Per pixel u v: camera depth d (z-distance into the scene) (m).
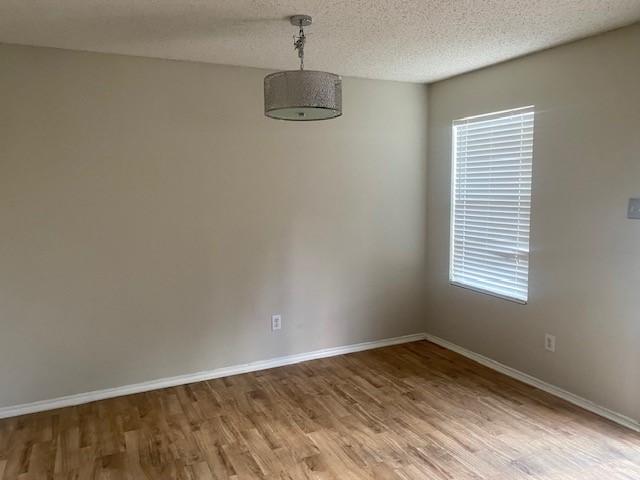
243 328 3.77
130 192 3.32
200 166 3.51
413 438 2.78
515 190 3.53
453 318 4.23
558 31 2.81
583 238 3.05
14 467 2.54
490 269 3.82
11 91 2.97
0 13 2.46
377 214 4.21
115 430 2.92
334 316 4.12
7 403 3.13
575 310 3.14
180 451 2.67
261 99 3.65
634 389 2.82
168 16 2.52
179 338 3.57
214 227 3.60
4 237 3.03
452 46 3.09
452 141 4.09
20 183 3.04
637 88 2.70
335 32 2.78
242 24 2.64
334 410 3.14
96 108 3.19
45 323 3.18
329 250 4.04
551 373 3.34
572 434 2.79
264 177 3.72
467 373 3.73
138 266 3.40
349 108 3.99
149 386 3.50
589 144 2.97
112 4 2.35
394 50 3.18
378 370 3.81
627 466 2.46
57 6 2.37
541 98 3.25
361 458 2.58
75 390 3.29
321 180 3.94
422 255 4.48
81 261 3.24
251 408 3.19
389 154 4.21
